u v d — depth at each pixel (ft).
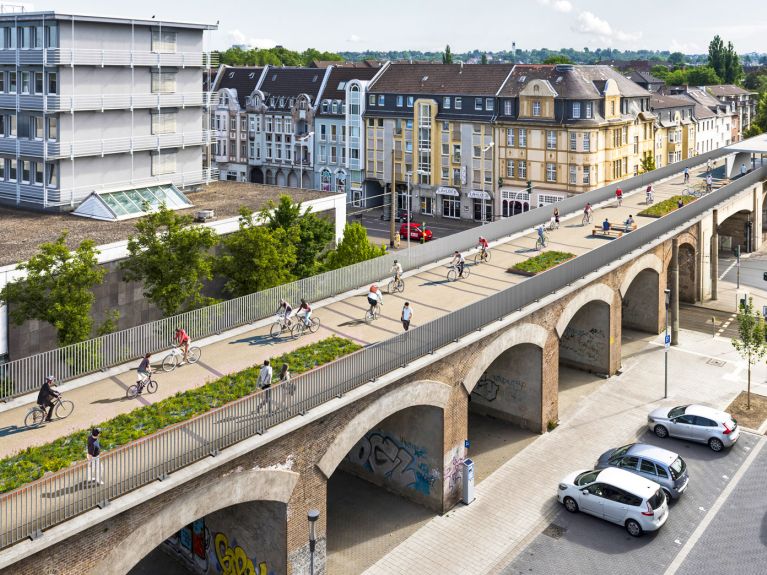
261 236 114.93
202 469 61.62
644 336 152.76
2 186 164.04
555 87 263.70
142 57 169.17
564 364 136.46
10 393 75.10
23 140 158.81
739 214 219.00
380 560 81.30
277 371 80.64
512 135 273.13
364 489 97.19
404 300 111.24
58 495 54.13
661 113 320.09
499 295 97.60
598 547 82.69
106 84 164.25
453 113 287.28
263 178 347.15
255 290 116.16
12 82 163.32
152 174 175.32
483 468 100.89
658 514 84.12
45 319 89.66
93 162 162.61
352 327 98.68
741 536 84.02
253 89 346.74
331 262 144.25
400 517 90.22
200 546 80.84
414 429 92.02
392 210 198.39
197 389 76.07
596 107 260.21
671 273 150.92
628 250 132.77
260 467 67.77
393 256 122.83
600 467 96.99
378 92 304.30
